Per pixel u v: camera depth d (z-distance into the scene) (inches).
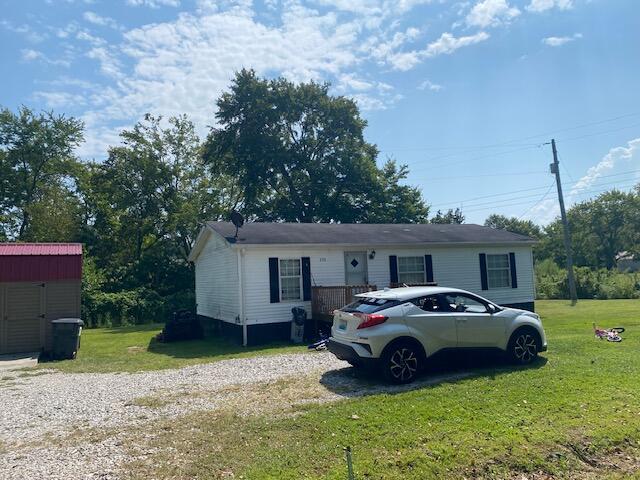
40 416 273.3
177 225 1369.3
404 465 186.2
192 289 1291.8
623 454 202.1
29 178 1444.4
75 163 1480.1
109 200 1396.4
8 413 281.6
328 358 422.6
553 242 2460.6
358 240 659.4
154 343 627.5
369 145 1558.8
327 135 1518.2
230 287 633.0
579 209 2395.4
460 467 186.5
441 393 274.4
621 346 408.8
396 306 320.5
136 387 341.1
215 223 713.0
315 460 191.2
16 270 537.0
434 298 334.6
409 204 1542.8
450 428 219.1
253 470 183.3
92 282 983.6
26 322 539.8
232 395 299.0
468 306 344.5
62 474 184.7
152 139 1441.9
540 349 354.9
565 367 327.6
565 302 1034.7
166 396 306.2
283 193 1560.0
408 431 217.2
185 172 1487.5
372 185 1487.5
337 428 223.8
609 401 251.0
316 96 1492.4
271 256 605.6
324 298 585.9
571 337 466.9
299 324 582.9
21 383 380.8
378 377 328.5
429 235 740.7
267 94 1464.1
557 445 203.2
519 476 185.5
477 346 333.7
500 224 2844.5
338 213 1462.8
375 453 195.8
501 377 306.8
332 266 641.6
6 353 527.8
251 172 1465.3
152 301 1041.5
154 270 1285.7
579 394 263.0
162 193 1451.8
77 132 1503.4
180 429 234.2
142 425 244.8
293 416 244.8
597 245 2353.6
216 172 1542.8
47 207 1337.4
